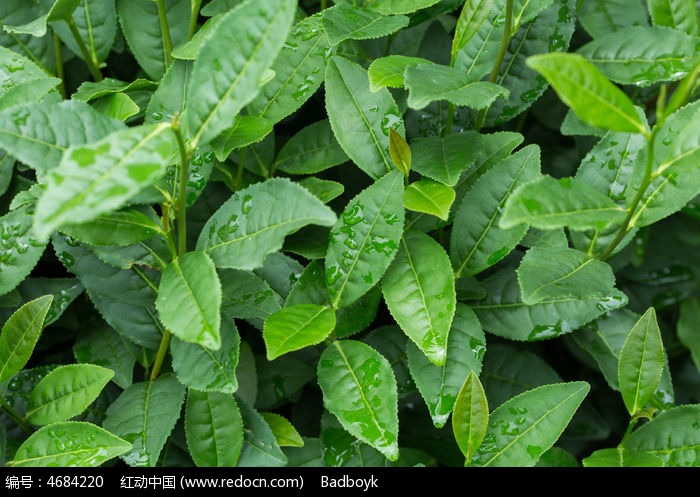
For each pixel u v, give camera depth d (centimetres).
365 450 76
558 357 85
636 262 85
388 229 74
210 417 74
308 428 79
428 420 79
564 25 79
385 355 78
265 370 78
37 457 72
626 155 77
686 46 78
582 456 85
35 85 75
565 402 74
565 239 77
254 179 79
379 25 77
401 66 74
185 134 70
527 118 86
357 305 76
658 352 74
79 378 74
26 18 80
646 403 77
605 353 79
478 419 74
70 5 76
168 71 76
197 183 75
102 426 74
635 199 71
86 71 82
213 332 69
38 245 75
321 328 73
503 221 69
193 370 73
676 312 89
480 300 78
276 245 70
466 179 77
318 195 77
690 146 71
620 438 85
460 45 77
